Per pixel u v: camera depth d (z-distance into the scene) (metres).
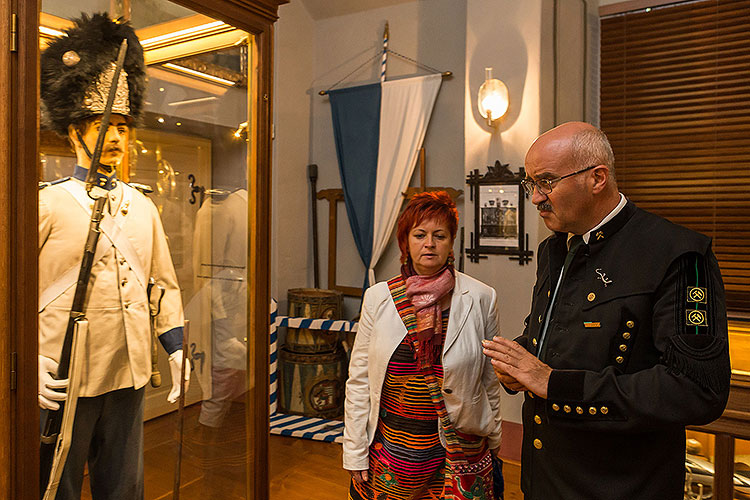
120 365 1.26
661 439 1.26
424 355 1.63
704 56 3.59
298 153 4.85
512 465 3.36
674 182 3.69
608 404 1.18
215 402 1.51
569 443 1.31
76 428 1.20
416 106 4.42
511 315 3.76
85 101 1.18
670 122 3.71
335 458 3.43
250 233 1.62
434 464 1.68
